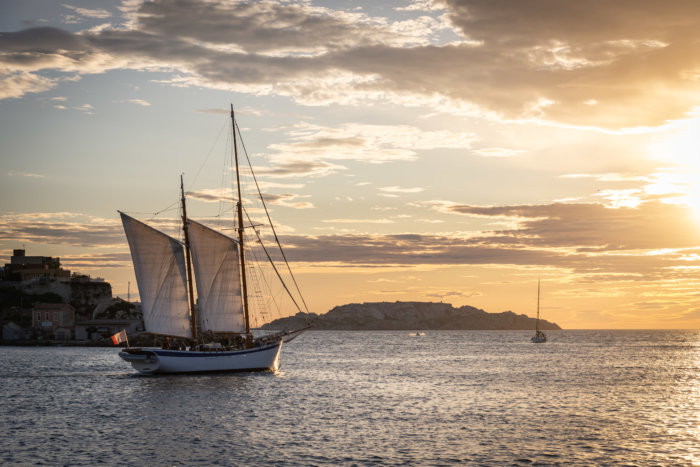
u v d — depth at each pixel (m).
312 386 76.50
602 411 58.00
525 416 54.62
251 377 85.19
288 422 50.59
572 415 55.44
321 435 45.50
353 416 53.81
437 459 38.84
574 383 83.81
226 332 89.50
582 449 41.81
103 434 45.44
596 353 171.75
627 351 186.25
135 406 58.66
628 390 75.62
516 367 113.94
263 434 45.69
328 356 154.38
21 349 174.12
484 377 92.25
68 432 46.16
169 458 38.50
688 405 62.75
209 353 86.06
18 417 52.62
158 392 68.69
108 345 188.75
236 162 93.31
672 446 42.97
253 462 37.78
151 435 45.09
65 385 76.00
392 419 52.50
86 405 59.38
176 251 85.81
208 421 50.81
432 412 56.44
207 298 89.19
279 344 93.50
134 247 83.69
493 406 60.59
